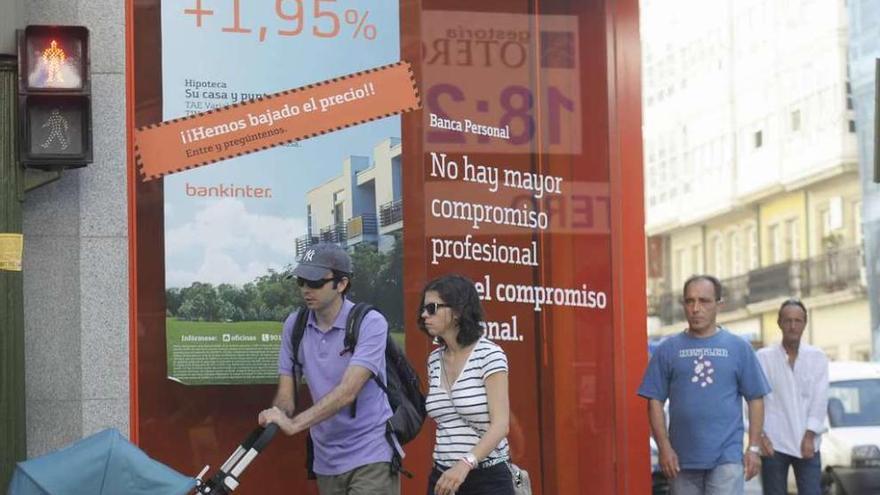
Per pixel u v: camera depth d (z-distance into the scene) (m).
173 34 10.66
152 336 10.52
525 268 11.55
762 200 60.53
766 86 60.31
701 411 10.94
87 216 10.43
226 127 10.77
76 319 10.38
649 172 72.56
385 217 11.14
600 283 11.75
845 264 53.53
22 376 9.30
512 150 11.55
